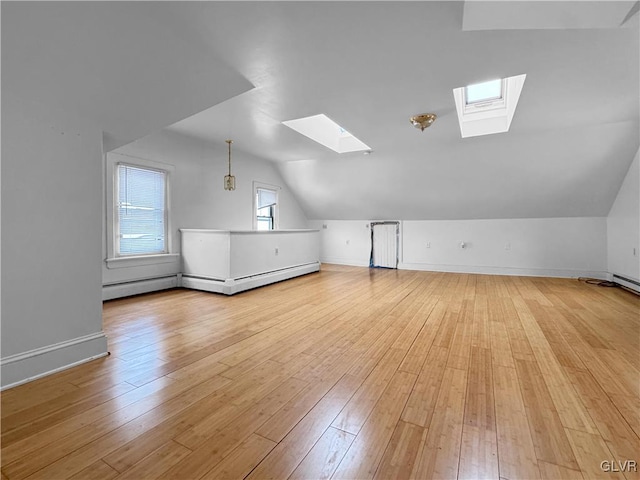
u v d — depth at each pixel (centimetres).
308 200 722
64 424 145
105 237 375
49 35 156
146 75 203
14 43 152
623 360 213
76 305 207
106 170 373
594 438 135
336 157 554
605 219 510
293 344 245
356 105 309
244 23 179
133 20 168
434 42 201
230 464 121
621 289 448
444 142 438
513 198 533
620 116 340
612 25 169
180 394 172
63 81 180
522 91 275
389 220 688
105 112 212
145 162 409
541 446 130
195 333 269
